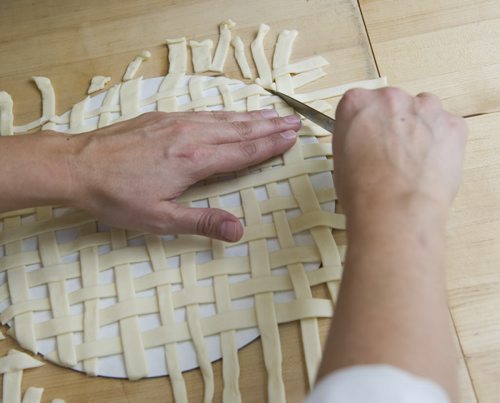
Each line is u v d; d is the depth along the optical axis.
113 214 0.62
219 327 0.60
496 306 0.58
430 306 0.36
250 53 0.78
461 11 0.75
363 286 0.37
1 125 0.77
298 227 0.63
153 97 0.75
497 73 0.71
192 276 0.62
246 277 0.62
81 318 0.63
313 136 0.69
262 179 0.66
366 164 0.47
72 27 0.84
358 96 0.54
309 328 0.59
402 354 0.33
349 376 0.31
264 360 0.58
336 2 0.79
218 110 0.73
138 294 0.63
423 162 0.46
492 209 0.62
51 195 0.62
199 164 0.62
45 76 0.81
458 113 0.69
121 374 0.60
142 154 0.62
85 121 0.75
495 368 0.55
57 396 0.61
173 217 0.61
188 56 0.80
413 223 0.40
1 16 0.86
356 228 0.41
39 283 0.65
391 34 0.76
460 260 0.60
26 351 0.63
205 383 0.58
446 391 0.33
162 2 0.84
